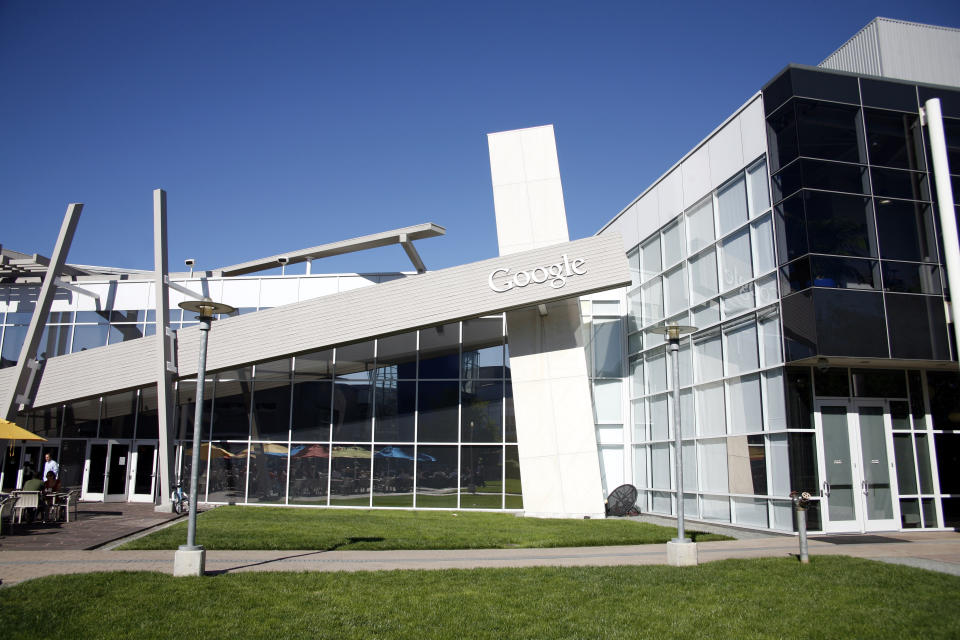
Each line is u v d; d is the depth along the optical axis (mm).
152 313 28234
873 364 16141
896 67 19234
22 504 17203
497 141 23547
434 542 14539
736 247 18375
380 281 27844
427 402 24891
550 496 21328
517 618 8086
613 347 25812
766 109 17203
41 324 24203
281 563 11867
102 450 27047
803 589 9516
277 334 23281
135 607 8391
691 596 9172
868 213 15922
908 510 16391
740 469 17812
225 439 25734
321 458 25094
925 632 7480
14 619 7746
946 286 15977
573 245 20688
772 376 16578
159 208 23312
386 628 7672
